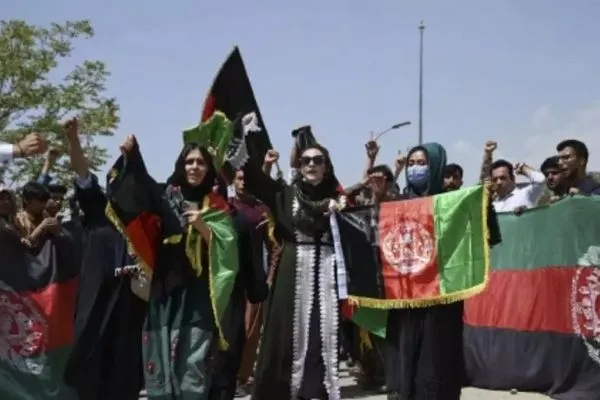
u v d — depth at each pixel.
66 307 7.00
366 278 6.21
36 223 7.24
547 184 8.38
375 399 8.24
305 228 6.04
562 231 7.69
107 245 6.27
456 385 6.07
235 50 7.05
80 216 7.21
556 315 7.69
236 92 7.03
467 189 6.20
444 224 6.16
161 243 5.56
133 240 5.45
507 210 8.96
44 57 22.03
